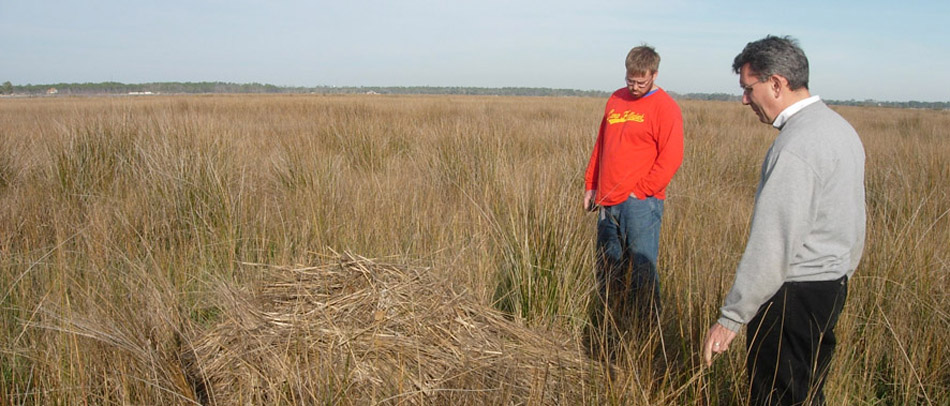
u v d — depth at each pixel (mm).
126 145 5699
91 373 2332
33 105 24703
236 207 4438
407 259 3357
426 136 8617
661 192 3424
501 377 2498
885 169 6699
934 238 3867
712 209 4977
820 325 1970
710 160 7832
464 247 3701
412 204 4609
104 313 2582
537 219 3303
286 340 2510
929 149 7441
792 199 1788
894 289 3207
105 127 5836
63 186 5086
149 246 3777
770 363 2082
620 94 3533
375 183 5301
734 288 1922
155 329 2477
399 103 21672
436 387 2396
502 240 3506
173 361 2359
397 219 4262
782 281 1861
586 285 3271
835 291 1942
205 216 4309
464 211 4613
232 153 5578
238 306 2717
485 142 6973
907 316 3029
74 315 2525
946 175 6344
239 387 2318
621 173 3377
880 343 2893
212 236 4137
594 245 3541
